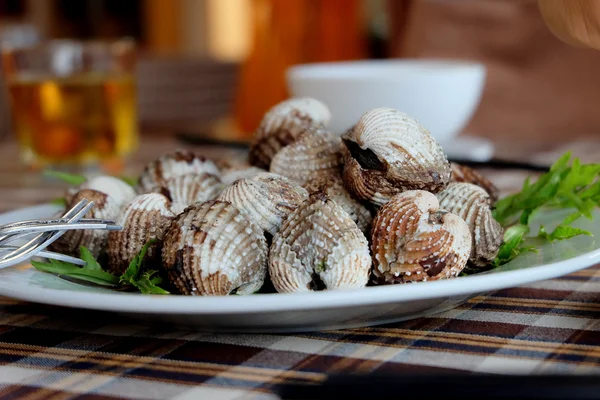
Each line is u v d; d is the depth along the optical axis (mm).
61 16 3879
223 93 1870
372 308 429
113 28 3844
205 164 595
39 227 489
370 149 498
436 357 422
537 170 675
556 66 1525
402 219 464
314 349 437
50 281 478
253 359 427
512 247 513
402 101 840
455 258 461
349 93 838
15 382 412
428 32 1646
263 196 492
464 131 1510
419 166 495
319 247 453
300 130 578
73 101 952
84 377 415
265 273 472
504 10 1578
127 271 486
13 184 936
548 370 403
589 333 445
